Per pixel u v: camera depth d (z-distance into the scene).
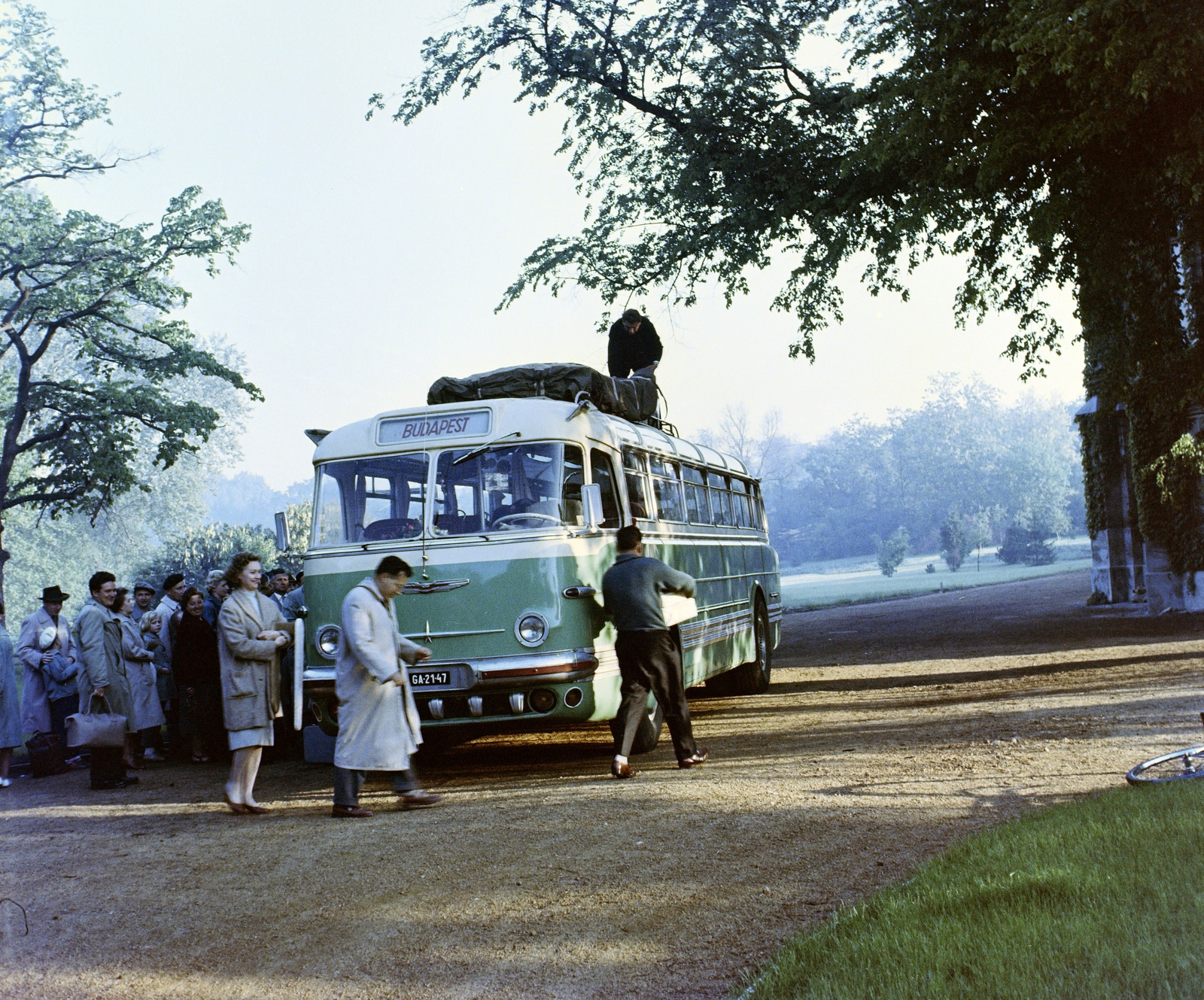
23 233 38.59
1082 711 11.66
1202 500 24.22
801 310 20.50
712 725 13.43
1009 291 17.28
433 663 10.24
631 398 13.21
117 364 43.03
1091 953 4.23
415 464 10.67
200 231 39.44
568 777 10.24
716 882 6.29
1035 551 93.56
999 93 14.82
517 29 22.64
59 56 39.72
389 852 7.43
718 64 21.50
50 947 5.73
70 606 75.75
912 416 149.75
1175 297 16.23
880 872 6.23
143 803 10.20
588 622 10.38
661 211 23.19
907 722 12.08
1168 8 12.54
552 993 4.78
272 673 9.52
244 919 6.06
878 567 125.94
